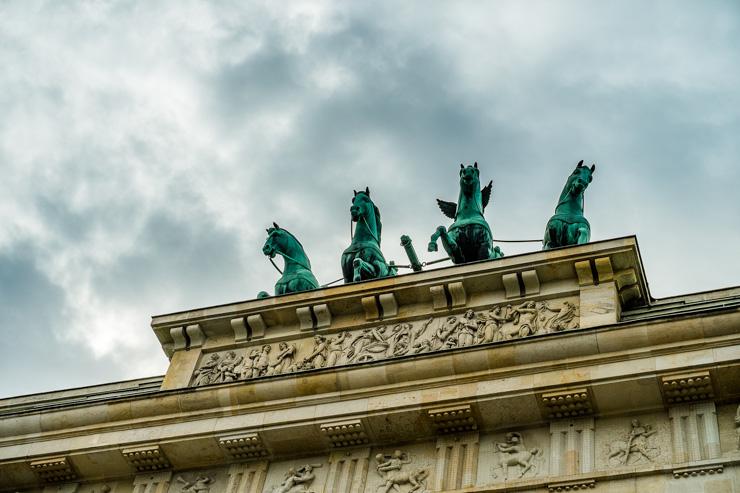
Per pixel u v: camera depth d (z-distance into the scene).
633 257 56.41
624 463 49.69
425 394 53.81
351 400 55.16
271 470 56.25
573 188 62.16
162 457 57.84
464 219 63.94
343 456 55.03
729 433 48.97
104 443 58.59
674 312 54.81
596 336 51.94
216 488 56.84
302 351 60.66
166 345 63.97
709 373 49.59
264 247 67.81
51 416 60.09
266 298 62.16
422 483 52.53
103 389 67.69
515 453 51.84
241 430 56.28
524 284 57.72
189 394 57.94
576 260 56.97
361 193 67.31
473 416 52.94
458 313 58.69
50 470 59.69
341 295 60.62
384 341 58.91
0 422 60.75
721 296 57.34
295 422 55.34
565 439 51.50
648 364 50.69
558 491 49.44
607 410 51.53
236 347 62.53
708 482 47.41
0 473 60.50
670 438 49.88
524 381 52.38
